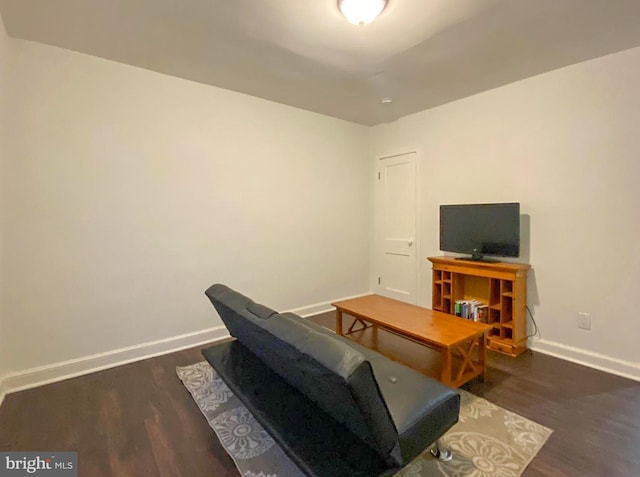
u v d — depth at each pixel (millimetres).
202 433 1900
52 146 2480
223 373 2064
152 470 1629
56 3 1928
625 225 2531
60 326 2557
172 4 1933
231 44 2393
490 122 3303
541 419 1992
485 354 2461
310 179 4051
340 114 4102
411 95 3426
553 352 2928
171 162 3020
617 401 2180
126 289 2836
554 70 2830
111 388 2400
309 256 4098
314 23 2117
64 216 2545
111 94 2697
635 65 2439
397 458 1280
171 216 3043
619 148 2537
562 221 2850
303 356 1278
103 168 2693
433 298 3588
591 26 2145
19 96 2350
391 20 2070
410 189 4156
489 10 1971
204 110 3180
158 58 2631
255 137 3543
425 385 1660
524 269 2947
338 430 1511
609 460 1653
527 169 3051
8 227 2332
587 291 2732
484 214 3203
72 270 2592
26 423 1995
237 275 3492
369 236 4715
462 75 2924
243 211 3504
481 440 1809
